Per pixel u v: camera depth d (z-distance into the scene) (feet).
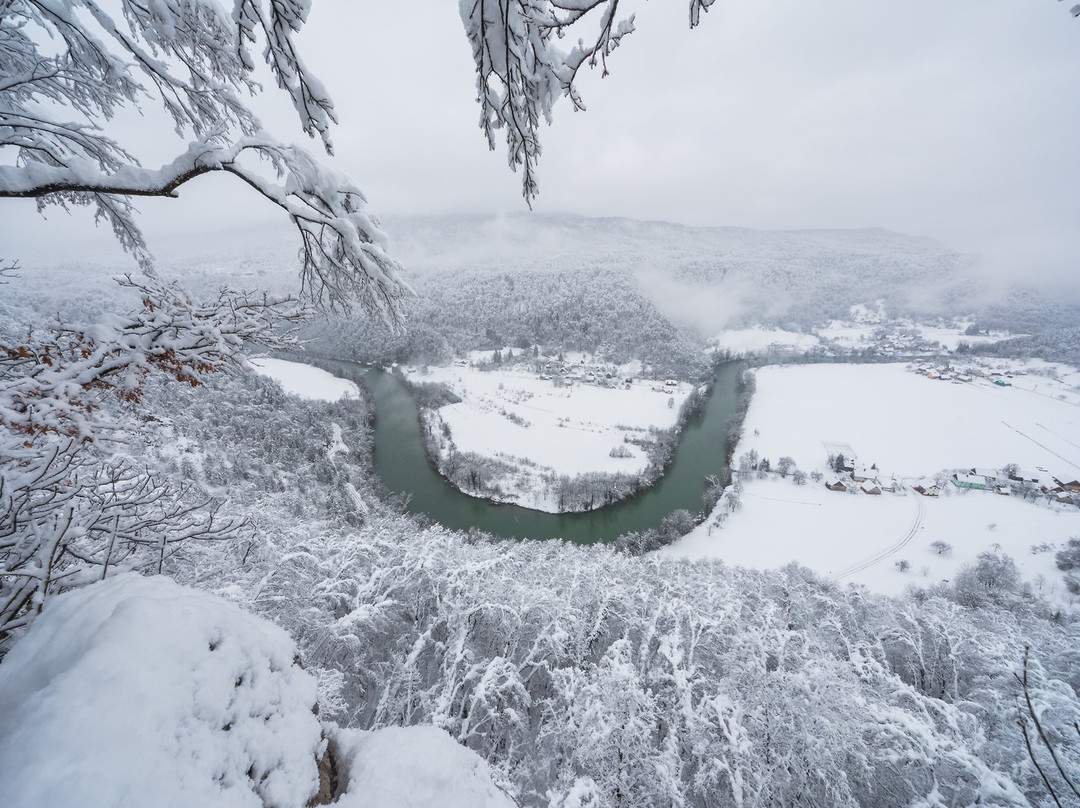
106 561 11.21
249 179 12.82
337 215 14.32
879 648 64.34
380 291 15.71
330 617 52.42
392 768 8.77
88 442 11.19
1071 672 51.80
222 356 12.35
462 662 57.16
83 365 10.67
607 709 45.75
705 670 58.75
